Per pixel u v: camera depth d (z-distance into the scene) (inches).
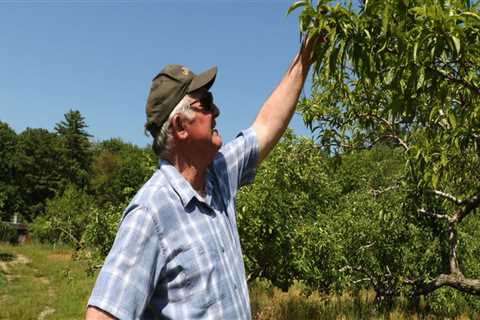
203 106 63.7
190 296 58.1
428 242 396.5
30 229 1376.7
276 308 507.2
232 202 71.2
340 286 422.0
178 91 63.3
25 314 528.7
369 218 413.7
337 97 185.0
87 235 466.9
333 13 75.7
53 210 1307.8
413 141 154.9
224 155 74.7
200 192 64.9
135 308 55.6
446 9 78.0
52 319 520.4
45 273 826.8
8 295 634.8
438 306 464.8
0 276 765.3
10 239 1357.0
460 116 116.7
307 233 413.1
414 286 324.2
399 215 301.1
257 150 79.0
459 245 416.2
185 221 59.7
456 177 156.2
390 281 343.9
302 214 493.0
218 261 60.3
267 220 396.5
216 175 70.9
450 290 446.6
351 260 408.2
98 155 2915.8
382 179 380.5
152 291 57.5
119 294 54.8
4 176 2338.8
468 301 468.8
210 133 63.9
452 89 108.9
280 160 366.3
